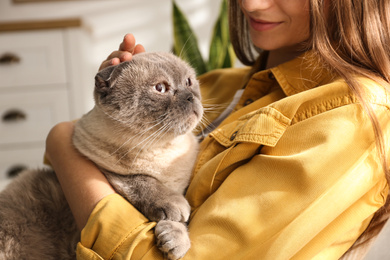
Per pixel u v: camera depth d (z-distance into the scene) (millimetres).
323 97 890
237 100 1217
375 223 938
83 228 882
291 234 774
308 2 1044
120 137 1045
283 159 830
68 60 2406
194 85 1178
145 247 821
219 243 801
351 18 974
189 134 1164
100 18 2918
